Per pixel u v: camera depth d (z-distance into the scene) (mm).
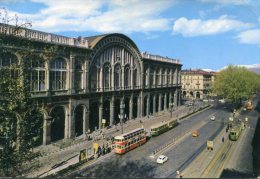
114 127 67312
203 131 65875
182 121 79750
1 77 25453
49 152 45500
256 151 48750
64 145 50062
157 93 94375
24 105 25688
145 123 74000
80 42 57531
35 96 46906
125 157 44594
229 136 57844
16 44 37938
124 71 74188
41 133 49719
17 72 26922
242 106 118812
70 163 40312
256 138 58594
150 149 49656
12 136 25797
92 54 61031
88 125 60406
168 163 41500
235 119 84500
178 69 111812
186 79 161000
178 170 38312
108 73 67938
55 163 40031
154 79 91875
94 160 42594
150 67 88875
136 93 80875
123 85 73562
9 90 25031
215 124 75312
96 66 63188
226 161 42844
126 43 73312
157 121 77500
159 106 97000
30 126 27359
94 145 44062
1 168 25859
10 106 24312
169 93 105500
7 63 38562
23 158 27094
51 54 33750
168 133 63531
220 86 105188
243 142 55656
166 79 101625
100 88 64625
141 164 40938
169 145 52531
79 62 57875
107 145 48094
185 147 51125
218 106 118625
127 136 47875
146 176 35500
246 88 102812
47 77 49375
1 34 29812
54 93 51469
